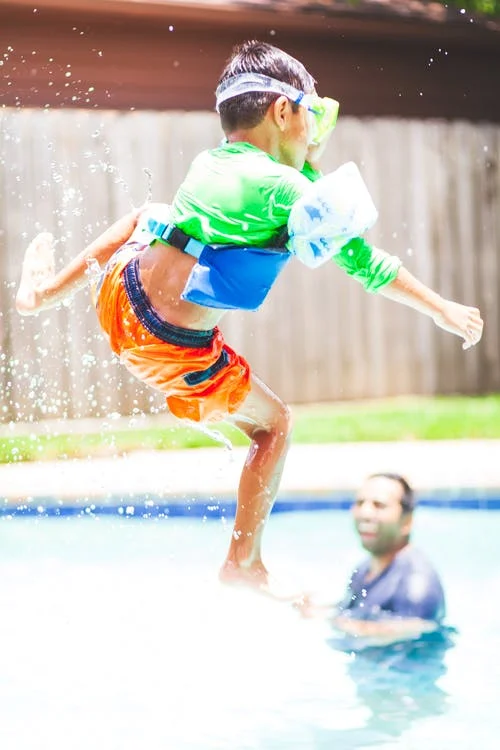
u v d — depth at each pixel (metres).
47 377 23.05
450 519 16.72
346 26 23.66
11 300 23.11
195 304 7.90
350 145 25.91
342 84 24.81
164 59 22.86
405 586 11.73
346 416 23.27
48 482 17.03
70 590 13.60
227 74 8.30
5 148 23.27
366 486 12.01
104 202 23.84
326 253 7.66
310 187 7.62
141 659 10.92
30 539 16.39
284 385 25.72
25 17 21.52
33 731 9.07
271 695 9.89
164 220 8.02
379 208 26.28
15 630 11.99
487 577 14.30
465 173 26.88
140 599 13.11
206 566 14.62
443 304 8.06
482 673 10.52
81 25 21.95
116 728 9.10
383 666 10.75
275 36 23.83
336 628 11.82
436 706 9.64
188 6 22.05
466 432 20.88
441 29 24.45
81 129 23.69
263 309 25.59
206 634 11.83
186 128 24.27
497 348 27.39
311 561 15.05
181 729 9.11
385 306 26.50
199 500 16.64
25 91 21.75
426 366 26.86
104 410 23.36
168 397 8.33
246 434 8.76
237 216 7.71
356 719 9.37
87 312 23.30
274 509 16.77
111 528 16.58
